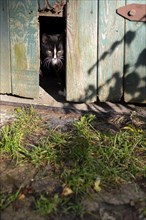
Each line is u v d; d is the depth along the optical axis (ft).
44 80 5.95
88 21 4.73
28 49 4.96
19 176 3.65
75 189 3.41
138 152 4.00
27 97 5.20
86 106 5.04
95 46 4.82
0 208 3.22
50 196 3.38
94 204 3.30
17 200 3.32
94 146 4.00
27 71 5.06
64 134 4.26
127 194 3.42
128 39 4.77
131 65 4.86
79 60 4.89
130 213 3.22
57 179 3.60
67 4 4.68
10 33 4.94
